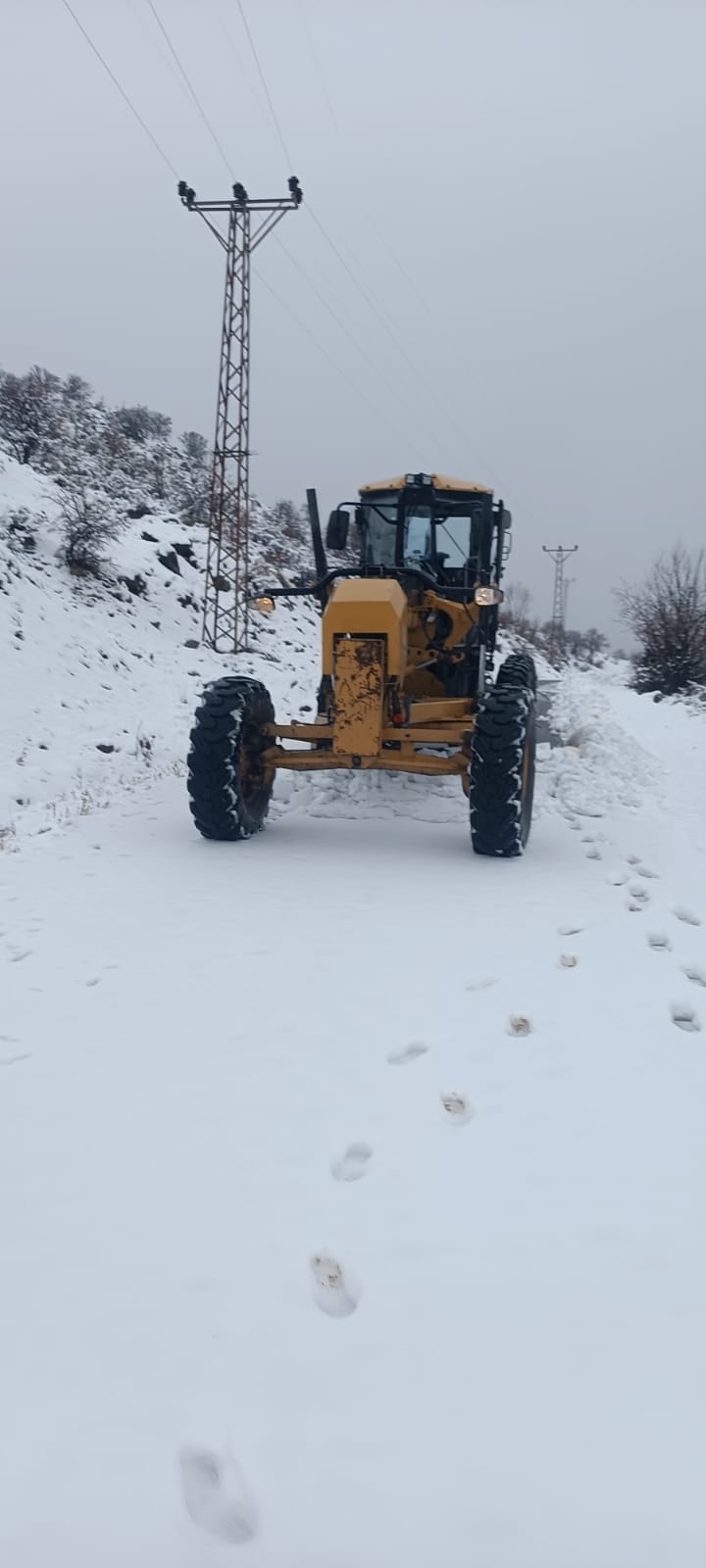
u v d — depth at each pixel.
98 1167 3.00
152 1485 1.97
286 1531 1.88
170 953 4.68
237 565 16.28
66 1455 2.02
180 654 14.26
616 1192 2.87
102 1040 3.81
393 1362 2.26
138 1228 2.72
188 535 18.92
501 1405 2.13
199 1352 2.29
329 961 4.56
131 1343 2.32
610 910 5.32
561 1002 4.11
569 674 26.56
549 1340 2.32
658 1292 2.47
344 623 6.51
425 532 8.06
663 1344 2.30
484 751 6.19
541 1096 3.38
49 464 21.89
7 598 11.88
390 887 5.73
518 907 5.36
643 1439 2.05
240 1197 2.85
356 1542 1.85
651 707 17.72
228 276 16.31
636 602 21.69
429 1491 1.94
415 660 7.57
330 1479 1.97
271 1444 2.05
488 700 6.38
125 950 4.71
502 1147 3.09
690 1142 3.12
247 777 6.83
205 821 6.64
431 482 7.92
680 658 20.84
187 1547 1.85
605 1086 3.44
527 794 6.56
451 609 7.84
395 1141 3.12
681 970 4.50
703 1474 1.97
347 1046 3.74
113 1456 2.02
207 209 16.16
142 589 15.50
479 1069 3.55
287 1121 3.23
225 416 16.52
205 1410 2.13
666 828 7.61
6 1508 1.91
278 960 4.57
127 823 7.30
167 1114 3.28
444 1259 2.59
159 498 25.25
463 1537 1.85
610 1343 2.31
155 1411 2.13
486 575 8.17
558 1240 2.67
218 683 6.82
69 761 8.69
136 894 5.58
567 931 4.96
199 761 6.54
